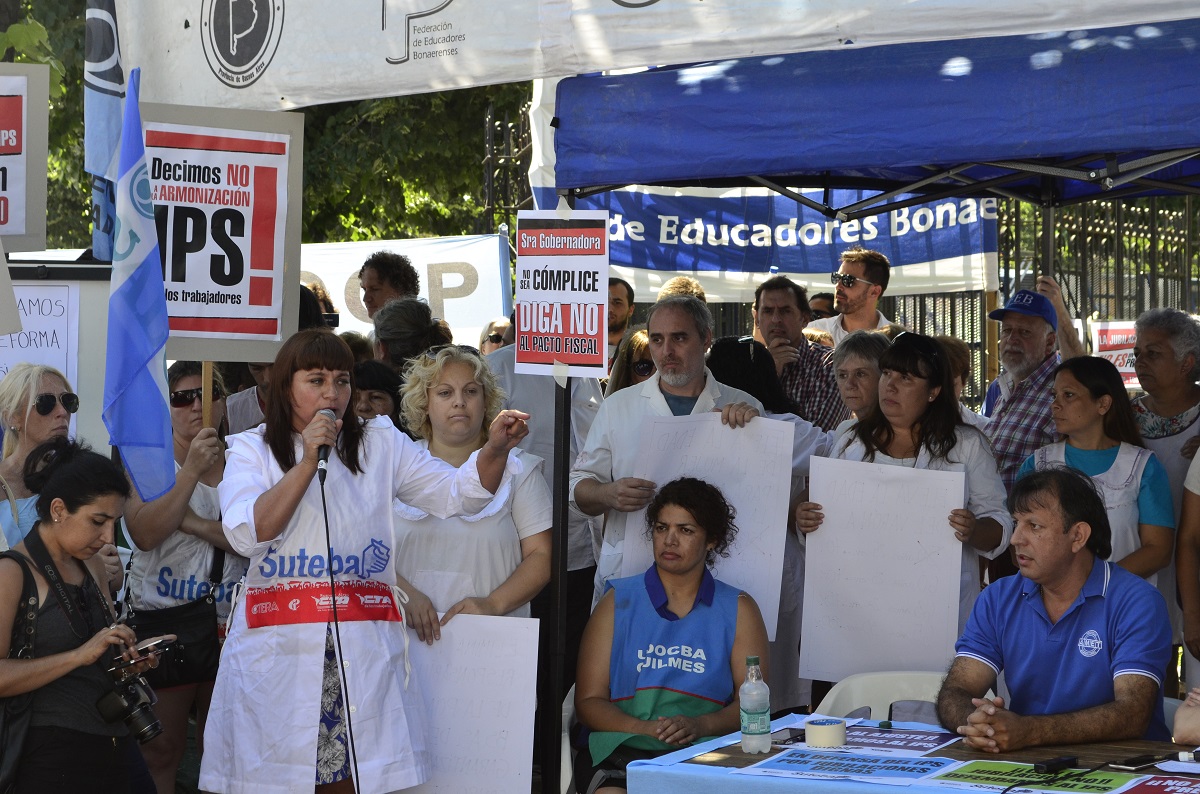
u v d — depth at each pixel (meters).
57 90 11.20
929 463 5.00
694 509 4.60
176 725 4.98
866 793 3.08
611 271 9.85
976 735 3.46
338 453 4.12
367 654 4.05
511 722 4.45
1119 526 5.17
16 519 4.46
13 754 3.78
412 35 4.79
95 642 3.82
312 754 3.94
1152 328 5.80
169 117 4.85
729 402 5.37
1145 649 3.68
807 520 4.96
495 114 16.08
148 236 4.64
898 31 4.04
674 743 4.38
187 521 4.88
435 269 10.74
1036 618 3.88
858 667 4.92
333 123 16.39
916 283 9.85
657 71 4.57
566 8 4.52
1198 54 3.84
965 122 4.11
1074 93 3.97
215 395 5.38
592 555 6.22
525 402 6.34
